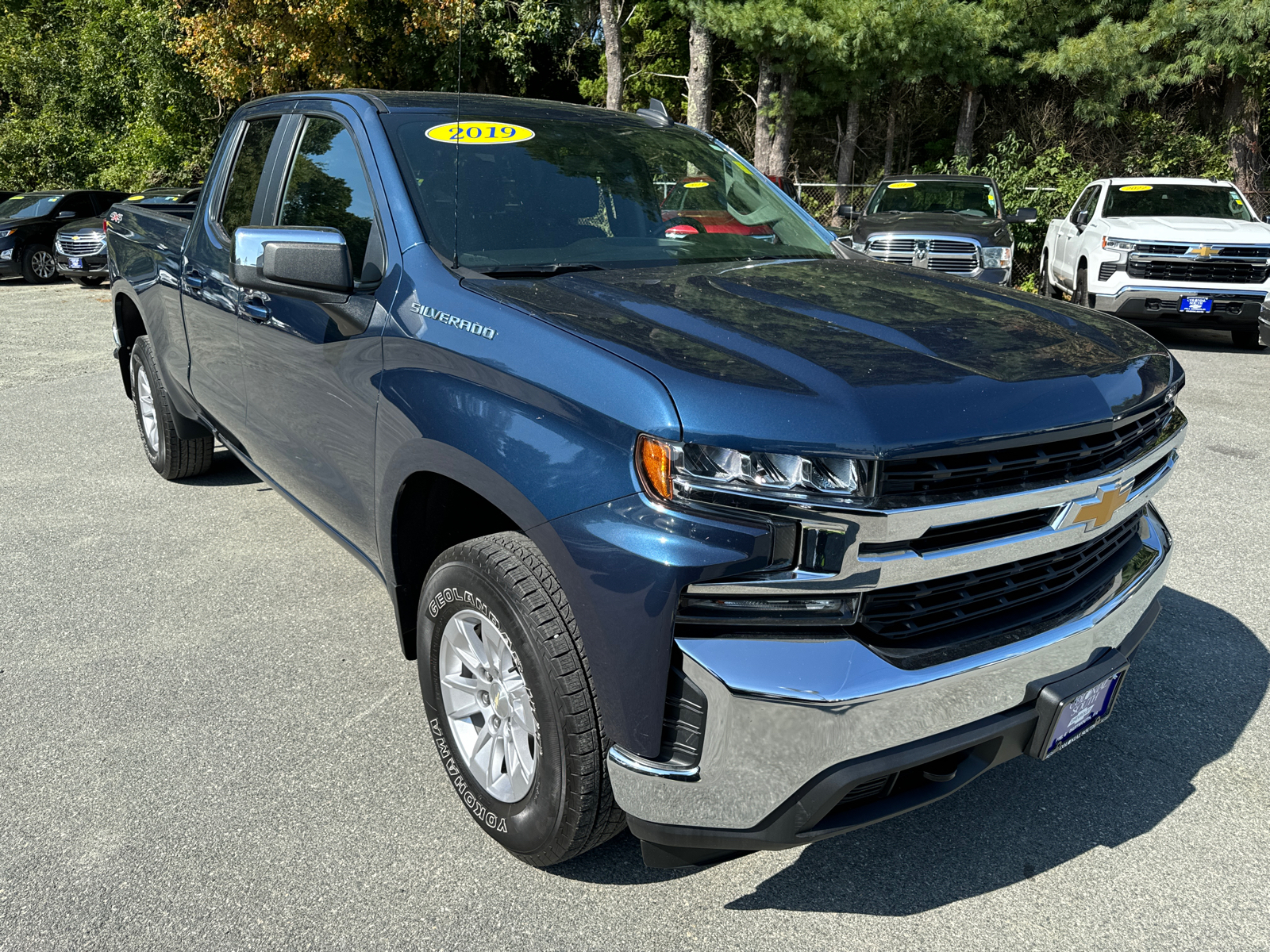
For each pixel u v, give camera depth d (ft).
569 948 6.97
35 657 11.21
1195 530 15.65
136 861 7.79
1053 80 68.95
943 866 7.94
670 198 10.69
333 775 9.02
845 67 55.72
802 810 6.20
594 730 6.77
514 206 9.54
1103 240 33.37
